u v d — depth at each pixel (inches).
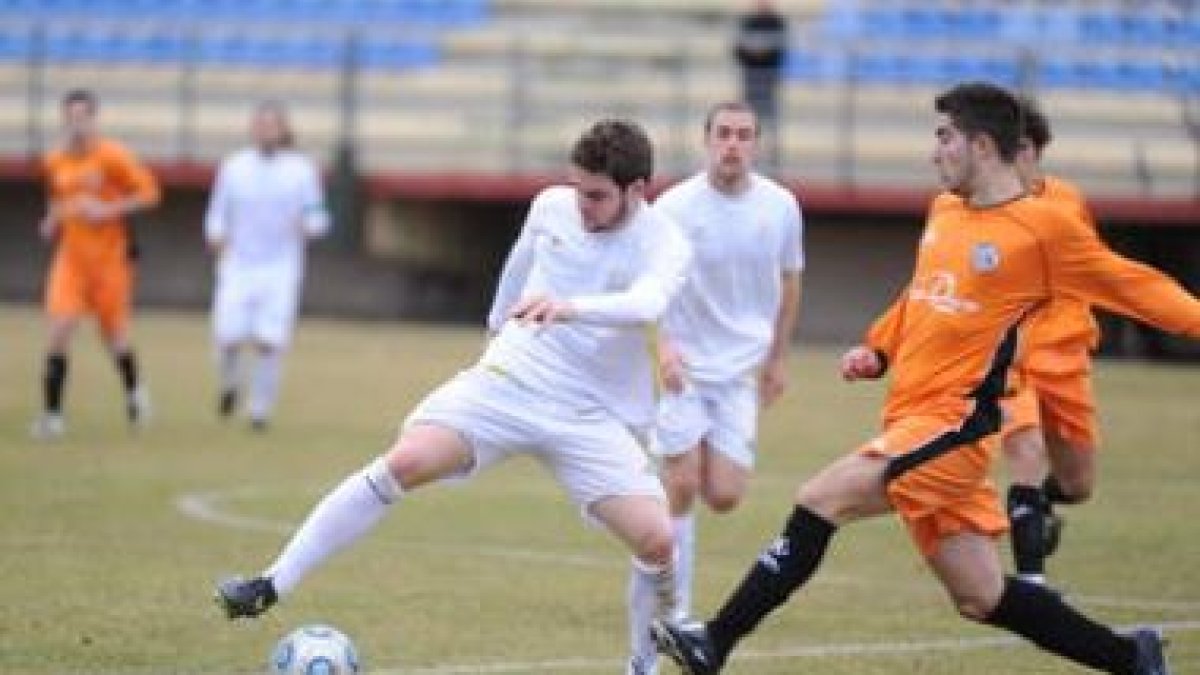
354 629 1302.9
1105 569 1611.7
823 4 4421.8
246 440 2394.2
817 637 1309.1
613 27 4547.2
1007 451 1406.3
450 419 1099.9
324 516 1093.8
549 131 4207.7
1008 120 1033.5
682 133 3996.1
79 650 1214.3
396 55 4490.7
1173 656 1251.2
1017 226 1024.2
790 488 2092.8
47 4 4712.1
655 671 1152.8
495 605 1405.0
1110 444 2485.2
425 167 4128.9
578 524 1822.1
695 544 1729.8
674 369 1270.9
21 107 4495.6
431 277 4163.4
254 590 1085.1
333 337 3703.3
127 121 4421.8
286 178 2508.6
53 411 2394.2
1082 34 4195.4
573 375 1099.9
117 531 1710.1
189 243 4158.5
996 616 1048.8
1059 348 1419.8
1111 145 3951.8
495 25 4574.3
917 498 1021.2
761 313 1398.9
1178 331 1023.0
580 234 1112.8
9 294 4269.2
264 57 4530.0
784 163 4003.4
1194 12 3927.2
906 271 3909.9
